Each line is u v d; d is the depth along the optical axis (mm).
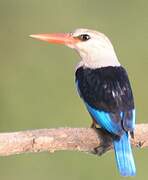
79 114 17641
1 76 18578
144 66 18953
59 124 17672
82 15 19500
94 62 11898
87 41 12039
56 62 18656
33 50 18984
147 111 18031
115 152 10797
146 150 16469
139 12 19594
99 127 11156
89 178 16422
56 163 16562
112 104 11094
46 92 18266
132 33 19500
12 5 19609
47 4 19531
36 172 16672
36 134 10609
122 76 11555
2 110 17938
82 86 11539
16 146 10531
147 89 18406
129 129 10891
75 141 10797
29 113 17953
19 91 18297
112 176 16344
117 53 19250
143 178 16406
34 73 18625
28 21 19562
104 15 19531
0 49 19250
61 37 12242
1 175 16672
